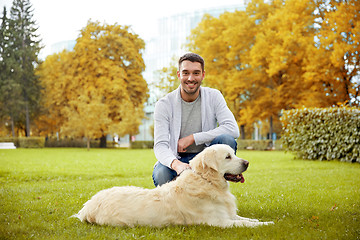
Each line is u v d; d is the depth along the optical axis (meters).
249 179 8.00
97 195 3.81
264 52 25.52
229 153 3.69
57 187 6.82
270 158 15.59
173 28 67.44
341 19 19.50
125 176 9.48
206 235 3.08
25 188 6.61
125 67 36.66
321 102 21.08
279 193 5.65
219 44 30.52
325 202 4.73
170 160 4.06
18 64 36.91
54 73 40.84
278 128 41.47
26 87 37.75
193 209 3.50
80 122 28.12
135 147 35.31
